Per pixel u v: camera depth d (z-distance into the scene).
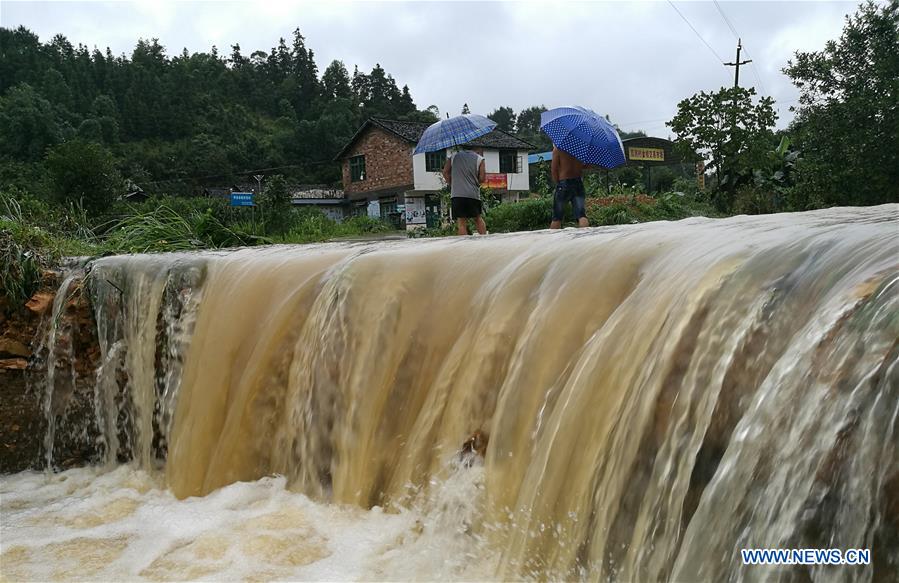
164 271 6.50
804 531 1.91
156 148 83.12
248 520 4.36
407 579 3.42
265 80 115.69
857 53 13.08
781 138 18.77
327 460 4.60
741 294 2.73
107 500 5.39
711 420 2.50
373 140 46.31
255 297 5.70
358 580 3.47
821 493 1.90
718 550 2.15
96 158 25.33
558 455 3.12
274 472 4.95
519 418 3.51
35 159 63.28
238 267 6.14
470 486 3.59
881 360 1.92
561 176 9.20
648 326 3.06
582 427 3.09
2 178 40.88
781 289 2.64
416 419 4.22
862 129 12.83
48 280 7.28
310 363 4.88
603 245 4.04
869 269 2.41
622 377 3.02
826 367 2.09
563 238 4.62
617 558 2.69
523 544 3.13
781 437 2.10
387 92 117.69
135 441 6.47
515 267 4.32
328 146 85.44
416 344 4.47
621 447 2.80
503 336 3.94
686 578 2.22
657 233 4.02
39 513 5.19
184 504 4.90
